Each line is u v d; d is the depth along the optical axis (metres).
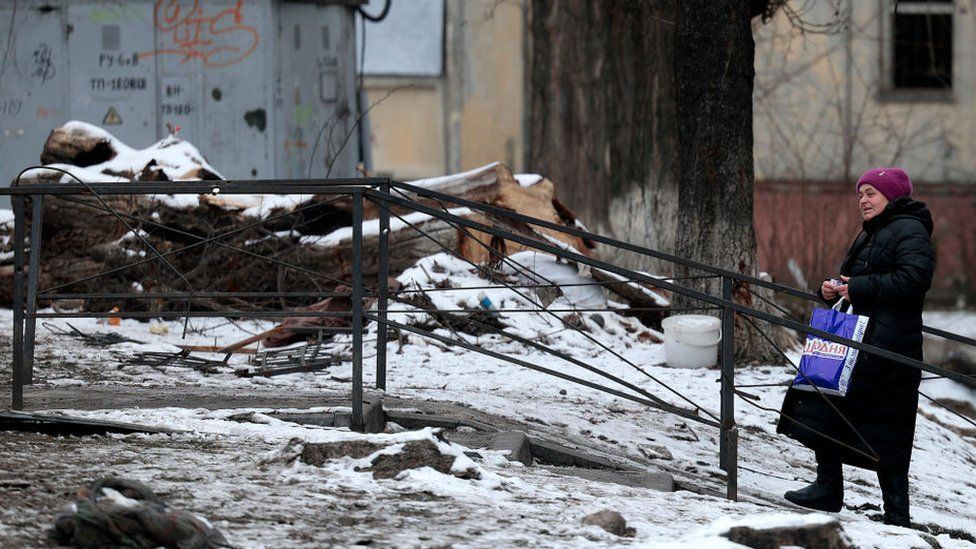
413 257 18.14
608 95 26.27
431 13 42.06
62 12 23.72
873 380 9.10
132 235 18.08
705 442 12.54
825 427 9.23
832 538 6.23
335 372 13.45
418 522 6.35
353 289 9.53
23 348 10.27
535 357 16.05
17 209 9.73
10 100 23.81
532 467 9.23
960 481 13.55
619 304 19.08
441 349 15.72
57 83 23.75
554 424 11.62
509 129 41.47
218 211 17.95
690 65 17.86
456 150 41.59
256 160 23.75
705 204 17.78
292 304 17.80
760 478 11.14
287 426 9.22
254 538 5.79
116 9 23.72
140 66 23.73
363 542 5.85
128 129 23.80
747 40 17.83
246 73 23.69
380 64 41.59
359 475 7.37
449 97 41.59
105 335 15.32
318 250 17.91
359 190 9.49
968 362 34.16
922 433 15.31
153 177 18.91
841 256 34.69
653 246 24.47
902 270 8.98
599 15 27.02
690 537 6.13
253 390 11.23
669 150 24.34
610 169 25.98
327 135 24.53
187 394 10.62
